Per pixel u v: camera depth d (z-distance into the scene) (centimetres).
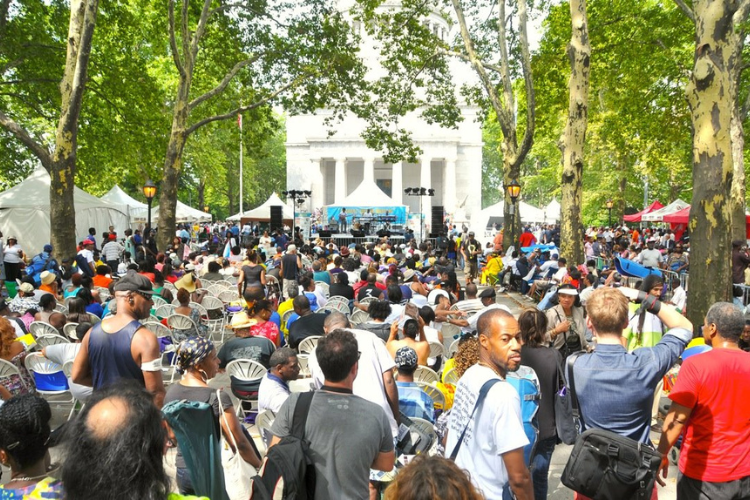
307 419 311
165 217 2348
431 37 2597
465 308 1052
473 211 7575
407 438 462
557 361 449
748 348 544
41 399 241
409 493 188
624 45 2564
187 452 361
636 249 2728
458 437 329
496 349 336
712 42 819
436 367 818
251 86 2747
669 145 2838
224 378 986
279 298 1576
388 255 2200
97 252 2102
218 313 1270
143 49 4150
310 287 1105
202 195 6356
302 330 823
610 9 2503
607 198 4847
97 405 202
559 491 564
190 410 360
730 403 364
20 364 627
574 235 1616
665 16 2459
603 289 371
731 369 365
